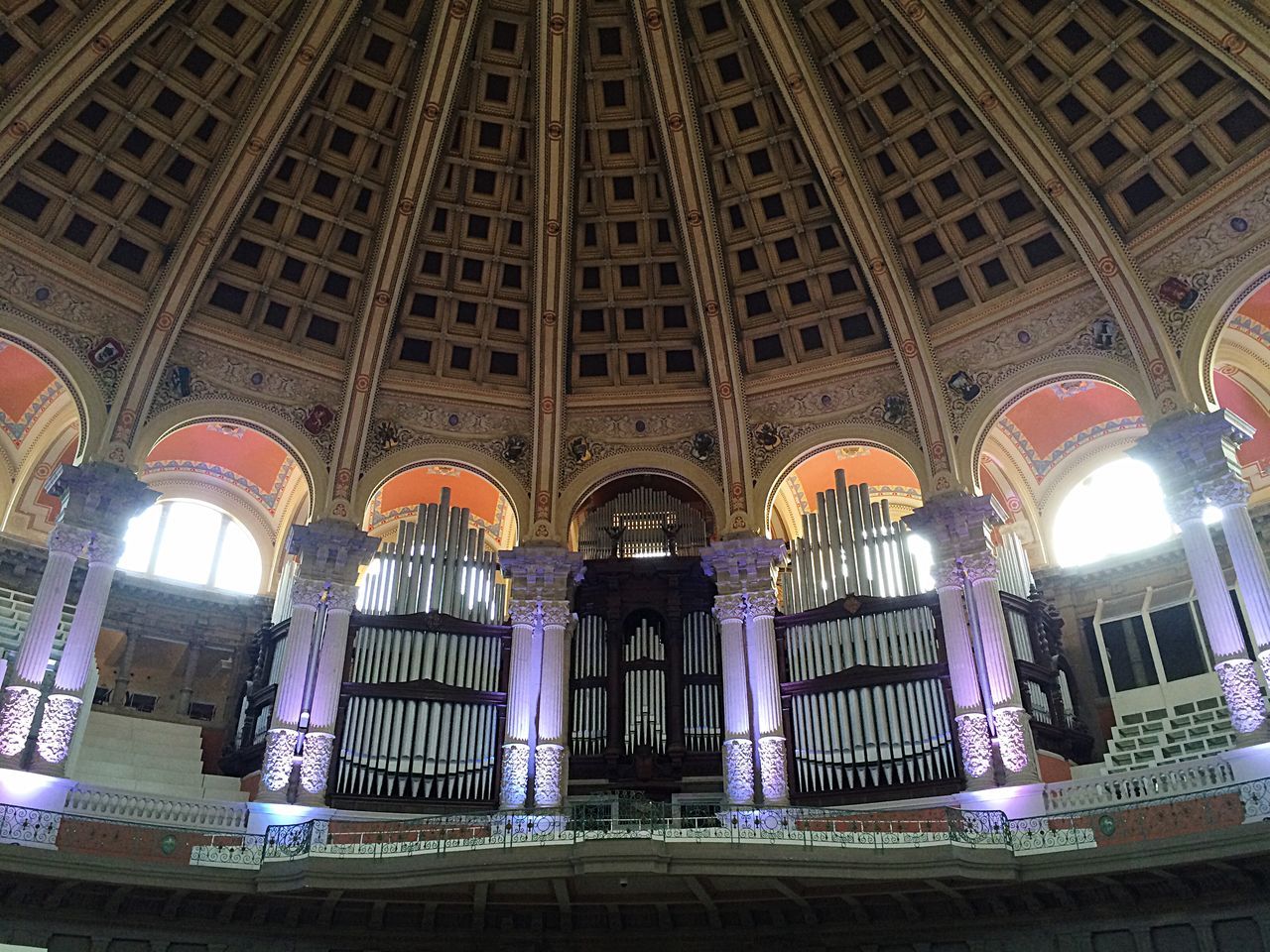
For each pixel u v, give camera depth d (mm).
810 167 32250
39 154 28062
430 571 31859
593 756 29797
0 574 30781
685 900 24484
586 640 31500
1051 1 27797
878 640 29328
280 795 27141
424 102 31141
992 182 30625
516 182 33281
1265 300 30141
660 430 34094
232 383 31484
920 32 29016
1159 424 26875
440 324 34062
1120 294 28516
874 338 33219
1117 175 28734
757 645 30094
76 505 27594
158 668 33375
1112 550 33719
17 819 22062
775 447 33031
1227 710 28188
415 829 25344
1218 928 21766
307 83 29984
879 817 24938
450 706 29797
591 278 34656
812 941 25266
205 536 36062
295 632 29250
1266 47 24641
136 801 25078
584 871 21719
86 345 29141
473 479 37688
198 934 24203
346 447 32125
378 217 32781
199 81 29375
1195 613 30688
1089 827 22609
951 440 30844
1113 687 30781
